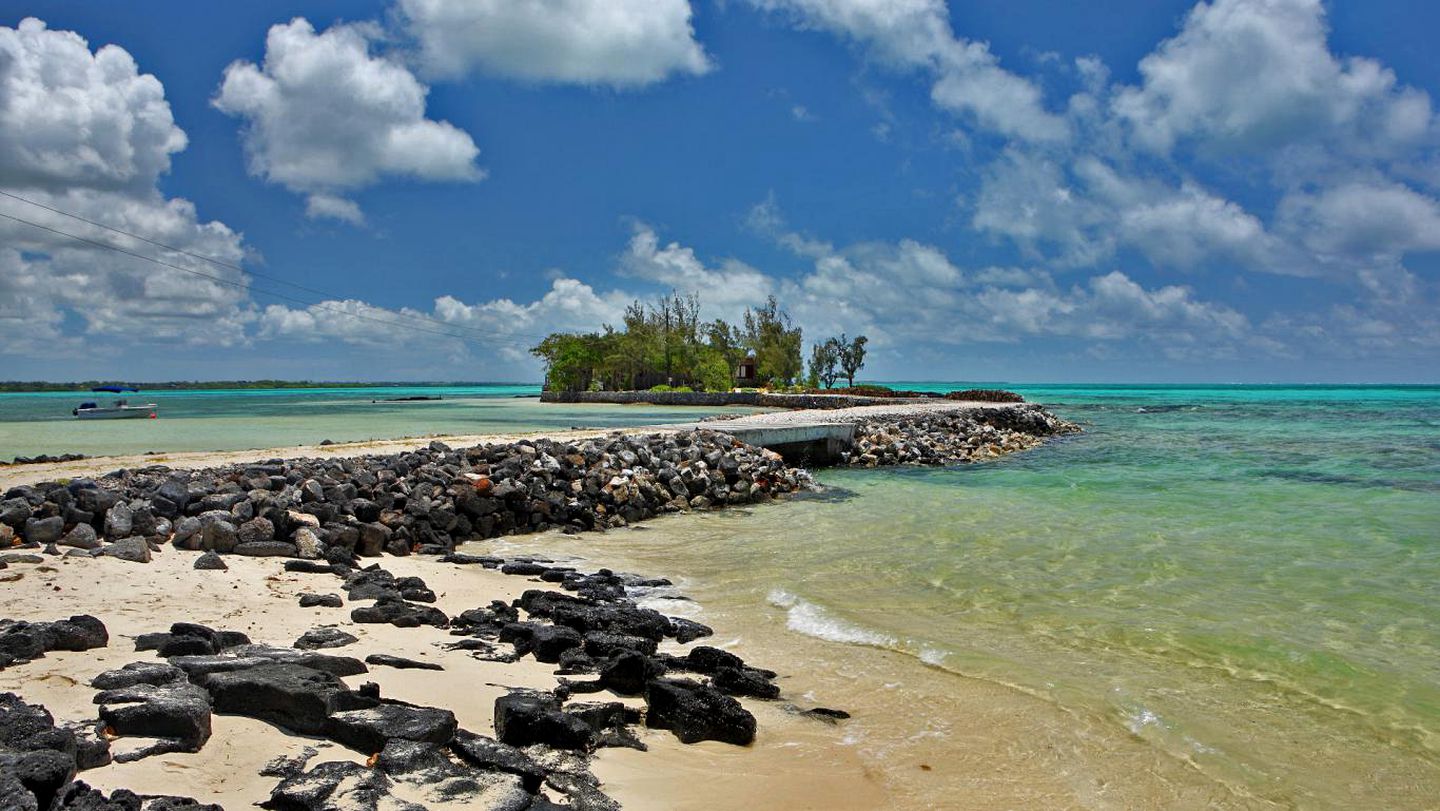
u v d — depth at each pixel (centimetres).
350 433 3447
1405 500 1950
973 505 1920
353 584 981
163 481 1318
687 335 10181
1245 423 5625
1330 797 550
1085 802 535
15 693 526
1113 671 787
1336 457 3091
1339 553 1349
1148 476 2509
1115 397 14100
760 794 528
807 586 1141
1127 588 1121
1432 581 1155
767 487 2155
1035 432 4472
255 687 525
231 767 461
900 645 864
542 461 1825
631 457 2002
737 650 850
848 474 2709
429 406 8119
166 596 848
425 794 443
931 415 4106
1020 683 751
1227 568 1241
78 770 430
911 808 518
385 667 680
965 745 618
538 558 1350
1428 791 559
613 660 721
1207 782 566
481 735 547
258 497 1225
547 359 10862
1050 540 1470
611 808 483
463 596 1040
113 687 538
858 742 621
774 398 7250
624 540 1551
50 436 3359
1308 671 790
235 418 5272
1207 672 786
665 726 630
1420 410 7788
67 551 980
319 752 489
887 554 1362
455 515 1516
